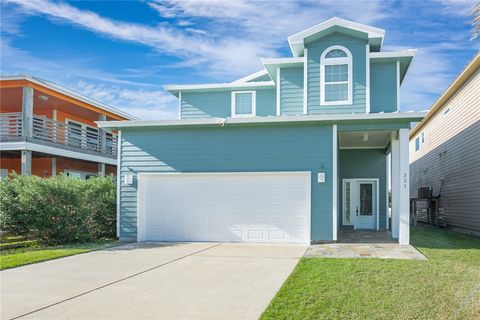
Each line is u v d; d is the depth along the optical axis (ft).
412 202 77.46
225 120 40.73
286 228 40.42
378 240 42.16
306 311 17.87
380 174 58.90
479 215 48.67
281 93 50.24
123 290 22.39
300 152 40.50
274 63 49.52
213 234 41.91
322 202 39.81
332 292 20.84
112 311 18.66
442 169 67.36
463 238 46.37
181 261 30.91
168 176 43.11
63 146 59.36
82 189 43.83
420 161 85.81
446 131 64.85
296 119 39.60
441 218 65.87
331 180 39.81
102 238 45.60
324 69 47.09
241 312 18.21
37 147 53.57
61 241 41.37
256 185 41.37
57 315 18.16
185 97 59.67
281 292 20.97
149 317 17.75
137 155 43.50
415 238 46.11
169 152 42.93
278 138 41.04
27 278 25.48
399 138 39.24
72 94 60.29
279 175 40.88
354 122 39.73
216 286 23.00
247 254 33.81
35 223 39.65
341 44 47.09
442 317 17.03
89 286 23.36
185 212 42.60
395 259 30.27
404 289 21.33
